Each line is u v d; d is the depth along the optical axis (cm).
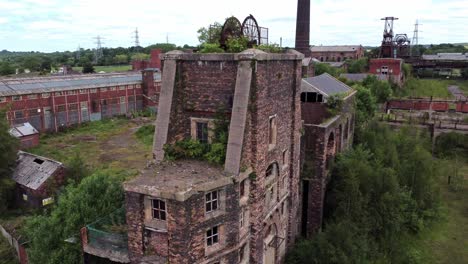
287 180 2228
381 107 6531
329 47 14012
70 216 2028
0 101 5366
